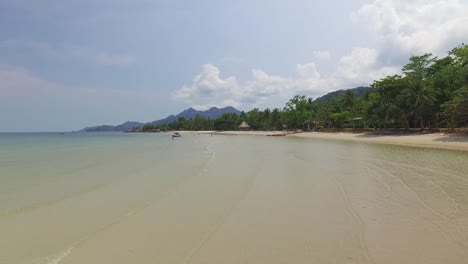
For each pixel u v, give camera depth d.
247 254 6.18
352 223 7.89
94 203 10.38
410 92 52.03
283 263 5.72
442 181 13.30
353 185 12.73
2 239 7.14
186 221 8.37
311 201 10.28
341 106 96.31
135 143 59.81
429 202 9.77
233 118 166.38
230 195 11.35
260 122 143.62
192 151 34.69
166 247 6.61
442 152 27.80
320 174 15.71
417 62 63.41
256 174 16.09
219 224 8.07
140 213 9.15
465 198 10.23
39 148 43.38
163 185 13.41
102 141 72.56
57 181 14.74
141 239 7.08
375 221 8.00
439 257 5.80
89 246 6.71
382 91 59.69
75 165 21.44
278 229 7.60
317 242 6.69
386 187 12.23
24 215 9.02
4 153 33.72
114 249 6.54
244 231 7.51
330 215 8.65
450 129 42.75
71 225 8.11
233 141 62.47
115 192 12.08
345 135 65.25
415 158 22.73
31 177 16.06
